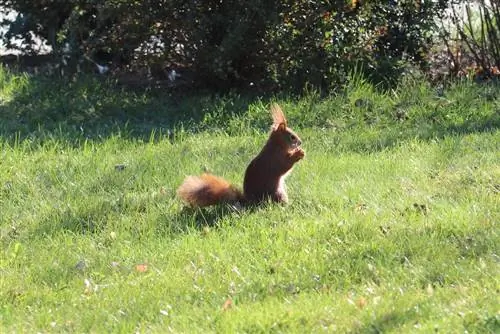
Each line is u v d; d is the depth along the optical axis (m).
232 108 16.69
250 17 16.72
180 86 18.17
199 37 16.94
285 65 17.39
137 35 17.28
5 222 11.48
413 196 11.50
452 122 15.90
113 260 10.05
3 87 17.58
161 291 9.07
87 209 11.63
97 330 8.23
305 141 14.83
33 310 8.88
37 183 12.72
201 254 9.95
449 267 9.12
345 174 12.72
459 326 7.54
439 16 18.62
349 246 9.91
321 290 8.84
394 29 18.34
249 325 7.99
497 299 8.09
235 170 13.15
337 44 17.30
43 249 10.48
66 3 18.53
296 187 12.16
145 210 11.69
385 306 8.17
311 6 17.02
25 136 15.15
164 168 13.23
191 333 7.89
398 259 9.46
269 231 10.51
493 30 18.69
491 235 9.85
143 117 16.67
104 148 14.34
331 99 16.88
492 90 17.41
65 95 17.27
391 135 15.03
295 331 7.80
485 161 13.05
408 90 17.30
